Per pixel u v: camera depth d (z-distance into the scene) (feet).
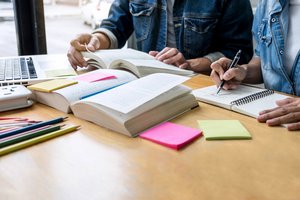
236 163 1.82
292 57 3.65
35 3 5.22
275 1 3.67
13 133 2.02
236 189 1.58
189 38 4.76
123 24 5.12
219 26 4.73
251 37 4.66
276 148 2.01
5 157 1.83
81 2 6.44
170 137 2.09
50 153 1.89
